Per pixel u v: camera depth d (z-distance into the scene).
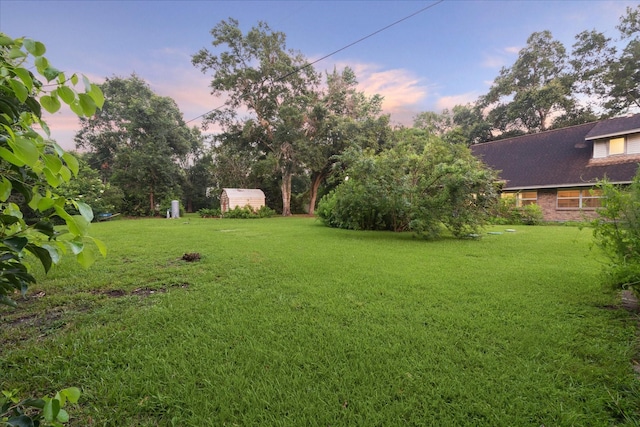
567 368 1.87
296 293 3.38
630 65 20.36
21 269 0.91
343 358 2.01
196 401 1.60
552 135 18.23
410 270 4.40
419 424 1.44
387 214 9.78
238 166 24.95
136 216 22.05
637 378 1.76
